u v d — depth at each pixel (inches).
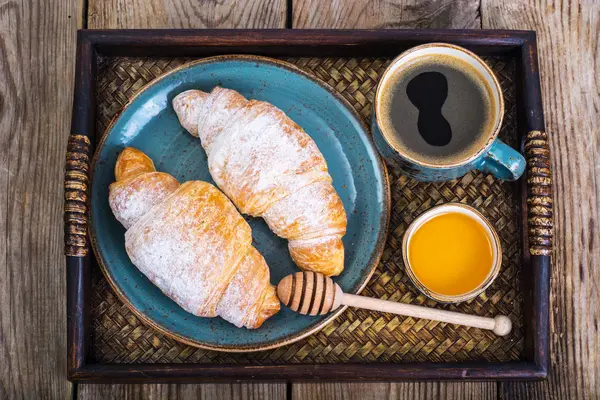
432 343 26.8
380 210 26.6
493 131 24.7
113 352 26.4
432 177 26.2
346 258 26.7
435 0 29.5
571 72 29.5
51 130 29.0
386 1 29.4
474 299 27.1
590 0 29.7
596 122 29.3
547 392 28.2
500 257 25.8
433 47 25.6
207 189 25.7
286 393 28.2
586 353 28.3
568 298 28.6
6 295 28.2
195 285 24.7
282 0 29.4
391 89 25.9
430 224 26.5
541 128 26.6
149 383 26.3
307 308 25.4
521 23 29.6
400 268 27.1
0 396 27.9
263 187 25.2
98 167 26.5
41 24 29.3
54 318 28.2
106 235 26.4
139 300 26.2
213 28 28.2
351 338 26.8
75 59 28.1
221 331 26.0
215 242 24.9
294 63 28.0
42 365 28.0
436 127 25.7
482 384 28.3
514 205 27.5
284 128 25.6
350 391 28.3
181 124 27.0
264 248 27.1
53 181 28.8
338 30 26.8
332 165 27.3
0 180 28.8
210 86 27.4
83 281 25.6
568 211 29.0
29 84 29.1
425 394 28.3
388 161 26.7
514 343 26.8
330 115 27.3
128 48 27.0
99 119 27.4
